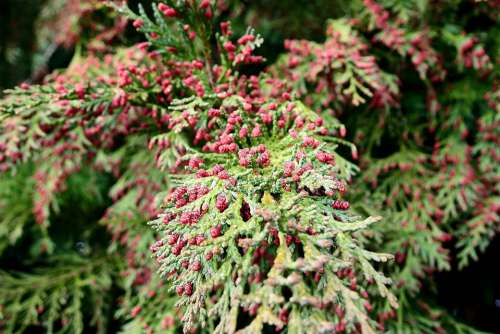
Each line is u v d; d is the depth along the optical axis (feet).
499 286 0.90
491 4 0.80
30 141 0.72
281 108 0.60
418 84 0.86
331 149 0.60
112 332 0.97
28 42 1.31
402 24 0.80
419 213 0.80
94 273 0.92
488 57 0.78
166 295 0.76
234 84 0.65
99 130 0.74
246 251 0.51
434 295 0.85
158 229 0.52
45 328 0.98
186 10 0.67
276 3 0.96
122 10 0.66
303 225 0.50
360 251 0.50
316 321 0.46
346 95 0.78
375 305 0.74
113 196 0.83
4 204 1.00
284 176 0.53
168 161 0.63
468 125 0.85
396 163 0.82
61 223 1.03
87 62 0.83
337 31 0.78
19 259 1.11
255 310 0.52
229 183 0.53
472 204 0.78
